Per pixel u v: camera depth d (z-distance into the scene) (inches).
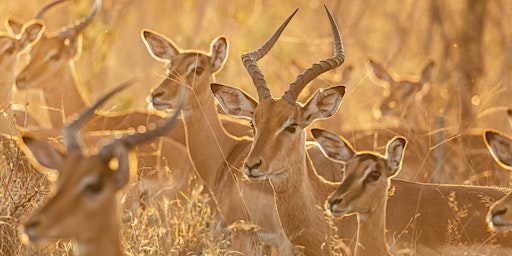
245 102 542.0
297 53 983.6
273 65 904.9
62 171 370.0
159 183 635.5
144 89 871.7
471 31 912.3
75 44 745.0
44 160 387.9
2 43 726.5
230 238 579.5
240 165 587.2
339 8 1018.1
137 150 655.1
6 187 524.7
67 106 737.0
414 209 534.6
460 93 820.0
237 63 904.9
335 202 473.1
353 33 1036.5
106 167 371.2
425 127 764.6
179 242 538.0
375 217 478.9
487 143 505.7
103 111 721.6
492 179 642.8
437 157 649.6
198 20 1012.5
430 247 530.6
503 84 923.4
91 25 866.1
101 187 367.9
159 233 538.0
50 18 989.8
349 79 844.0
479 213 530.6
